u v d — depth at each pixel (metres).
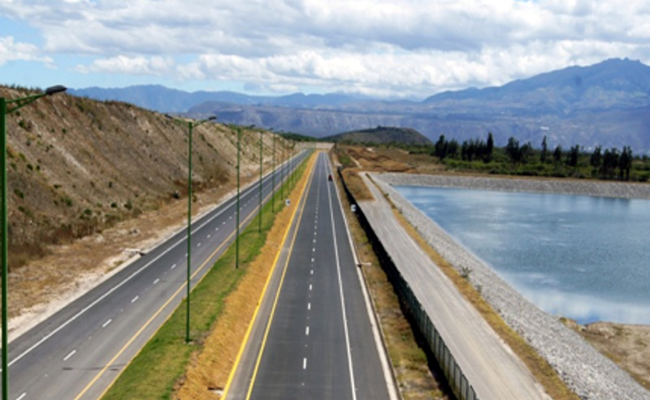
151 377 34.47
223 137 193.62
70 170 88.56
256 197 128.88
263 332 47.16
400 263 76.19
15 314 48.22
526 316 60.47
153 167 117.56
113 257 68.44
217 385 36.44
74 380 35.81
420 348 44.47
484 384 39.22
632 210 168.38
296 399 35.09
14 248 62.66
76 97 112.69
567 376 42.94
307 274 67.44
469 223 132.25
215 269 63.19
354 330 48.41
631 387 44.91
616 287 81.81
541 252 103.12
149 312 49.38
